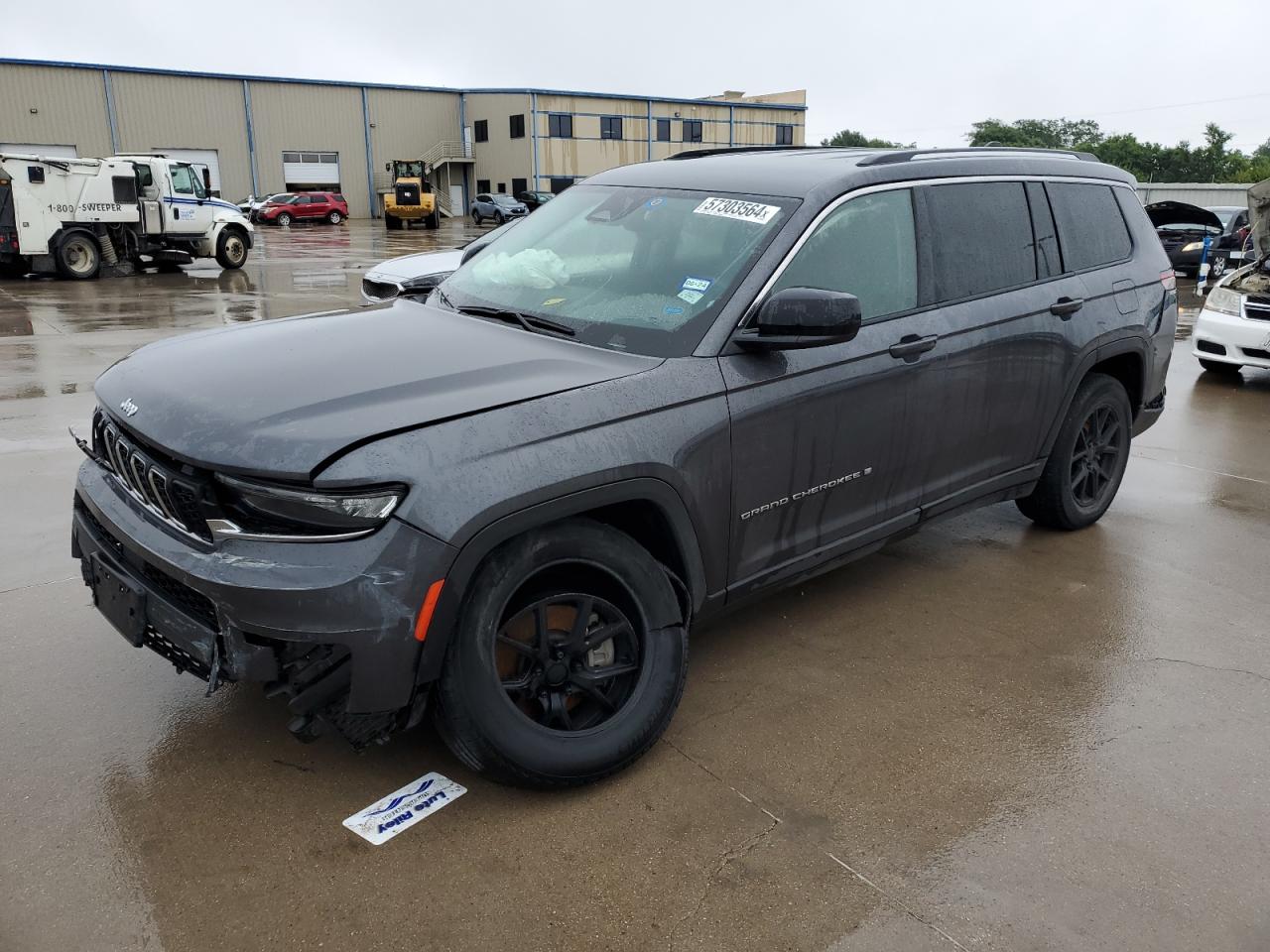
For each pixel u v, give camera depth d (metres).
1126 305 4.68
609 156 59.94
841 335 2.96
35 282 18.17
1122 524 5.29
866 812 2.79
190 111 50.66
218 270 21.23
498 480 2.48
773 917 2.38
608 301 3.27
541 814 2.73
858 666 3.64
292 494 2.35
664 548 3.01
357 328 3.27
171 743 3.00
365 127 56.31
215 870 2.47
